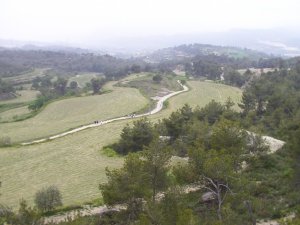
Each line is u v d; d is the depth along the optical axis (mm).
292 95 121125
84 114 135125
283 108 107312
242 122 94250
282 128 81625
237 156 48938
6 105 197000
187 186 48312
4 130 119188
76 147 89125
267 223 42000
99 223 46000
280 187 51281
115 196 41094
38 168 75500
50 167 75750
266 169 57875
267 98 118000
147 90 177875
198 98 158625
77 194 59812
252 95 121812
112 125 109562
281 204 46375
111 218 46719
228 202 41500
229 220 38281
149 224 33094
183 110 105625
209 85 193375
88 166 75125
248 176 54812
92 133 101375
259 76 196000
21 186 66438
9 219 34906
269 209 44688
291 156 52344
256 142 61156
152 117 122438
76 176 69625
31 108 168625
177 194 38781
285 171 55500
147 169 42281
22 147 92000
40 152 86438
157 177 42906
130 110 135375
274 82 157000
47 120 133000
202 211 42500
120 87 183500
